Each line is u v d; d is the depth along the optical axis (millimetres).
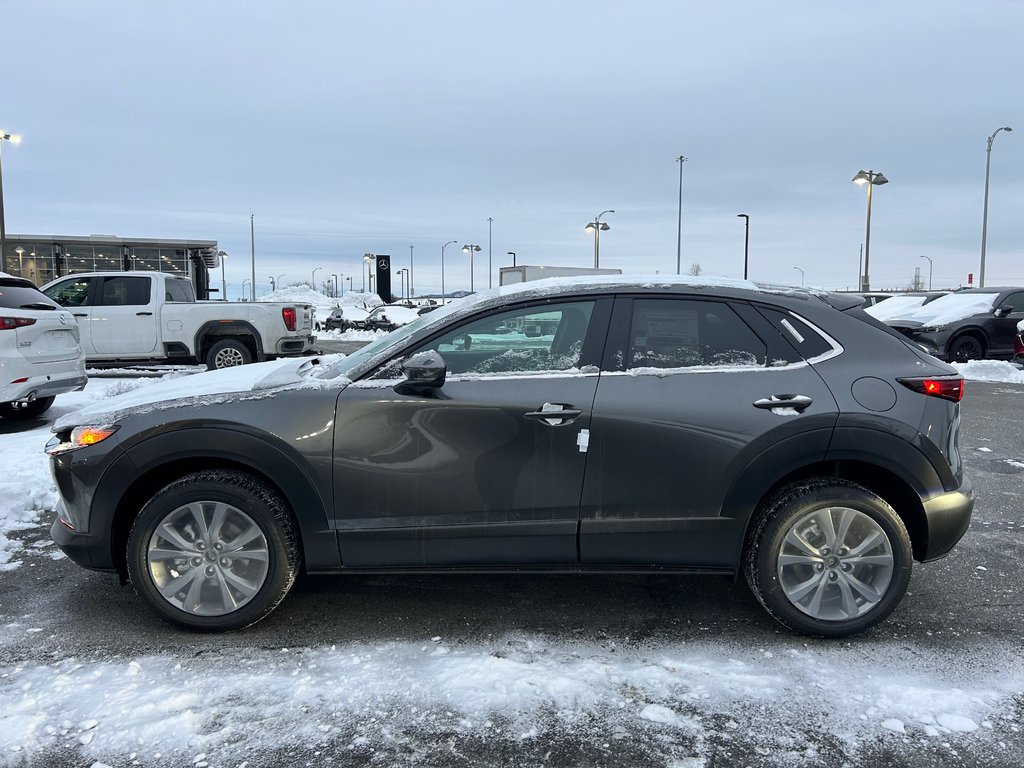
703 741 2504
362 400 3199
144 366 11906
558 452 3160
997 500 5441
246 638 3234
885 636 3268
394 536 3213
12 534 4598
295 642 3203
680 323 3316
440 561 3246
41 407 8406
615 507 3182
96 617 3447
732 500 3168
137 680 2865
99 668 2955
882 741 2500
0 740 2469
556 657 3076
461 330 3314
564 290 3361
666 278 3533
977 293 15281
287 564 3232
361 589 3793
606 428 3145
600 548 3219
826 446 3125
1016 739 2506
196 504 3193
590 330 3301
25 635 3256
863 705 2709
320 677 2898
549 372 3240
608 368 3238
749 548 3250
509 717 2637
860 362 3229
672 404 3156
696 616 3488
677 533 3191
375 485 3189
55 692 2768
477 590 3787
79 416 3391
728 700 2748
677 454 3148
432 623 3398
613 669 2969
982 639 3240
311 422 3178
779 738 2518
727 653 3115
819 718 2631
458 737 2521
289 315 12172
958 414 3268
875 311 20125
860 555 3172
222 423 3156
